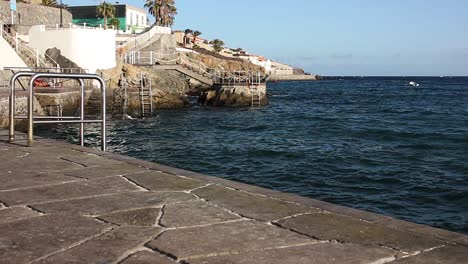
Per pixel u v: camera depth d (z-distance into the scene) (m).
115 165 6.75
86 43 45.19
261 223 4.14
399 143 25.62
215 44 133.62
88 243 3.65
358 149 23.47
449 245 3.59
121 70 49.56
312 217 4.29
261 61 170.00
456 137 27.66
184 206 4.66
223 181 5.73
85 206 4.68
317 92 98.62
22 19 53.03
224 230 3.96
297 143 25.98
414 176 16.66
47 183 5.66
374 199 13.66
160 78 57.59
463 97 80.62
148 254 3.43
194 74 54.88
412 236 3.79
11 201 4.86
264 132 31.72
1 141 9.15
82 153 7.81
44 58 41.78
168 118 41.34
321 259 3.33
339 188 15.09
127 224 4.12
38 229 3.98
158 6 95.62
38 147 8.41
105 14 82.69
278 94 87.88
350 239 3.73
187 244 3.62
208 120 39.97
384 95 88.12
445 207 12.75
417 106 59.09
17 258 3.34
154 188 5.39
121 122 37.88
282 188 15.27
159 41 67.12
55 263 3.26
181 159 21.31
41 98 31.34
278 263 3.26
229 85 53.19
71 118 9.45
